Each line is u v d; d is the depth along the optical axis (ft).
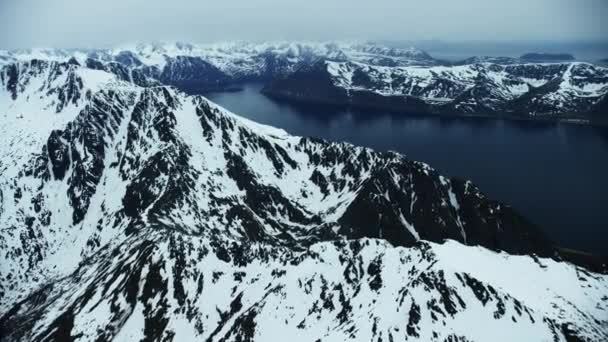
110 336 396.16
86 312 433.89
